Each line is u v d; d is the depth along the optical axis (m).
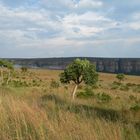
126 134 6.64
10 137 5.72
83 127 6.29
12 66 53.62
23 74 98.00
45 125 6.29
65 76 21.92
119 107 15.98
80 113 8.77
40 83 58.03
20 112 7.06
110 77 118.31
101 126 6.60
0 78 46.56
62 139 5.69
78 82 21.84
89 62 21.81
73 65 21.69
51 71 155.88
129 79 110.06
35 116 6.87
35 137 5.77
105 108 14.66
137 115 11.21
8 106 8.00
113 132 6.26
